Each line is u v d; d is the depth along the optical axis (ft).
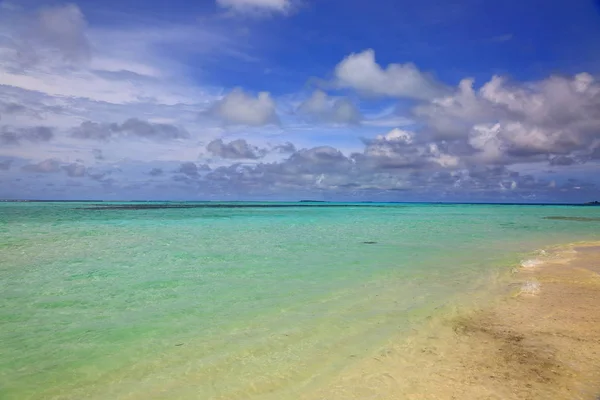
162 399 17.08
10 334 24.86
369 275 42.98
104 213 181.47
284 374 19.30
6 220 125.70
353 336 24.41
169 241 72.28
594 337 23.47
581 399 16.42
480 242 74.69
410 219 162.09
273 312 29.53
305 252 59.88
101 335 24.77
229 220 138.00
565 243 73.36
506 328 25.36
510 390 17.21
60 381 18.76
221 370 19.83
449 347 22.33
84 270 45.16
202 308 30.68
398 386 17.81
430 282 39.45
